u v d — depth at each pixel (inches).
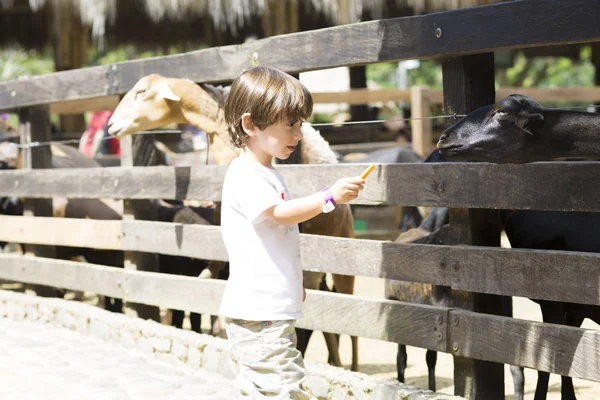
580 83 1476.4
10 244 526.6
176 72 276.4
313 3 540.4
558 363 181.9
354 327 227.0
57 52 631.2
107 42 813.9
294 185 239.6
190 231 274.5
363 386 207.2
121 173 300.4
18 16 755.4
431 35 203.5
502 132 173.3
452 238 209.8
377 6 519.8
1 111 376.5
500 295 205.2
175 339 261.4
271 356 158.4
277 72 161.0
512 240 225.8
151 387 233.6
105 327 290.2
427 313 208.5
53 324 319.3
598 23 171.9
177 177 278.4
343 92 557.9
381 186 218.5
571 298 181.0
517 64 1440.7
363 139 636.1
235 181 161.2
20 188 350.6
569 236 211.5
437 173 205.8
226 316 162.2
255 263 159.2
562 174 181.3
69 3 602.2
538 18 181.6
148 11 593.0
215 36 779.4
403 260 215.5
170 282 281.6
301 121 161.0
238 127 162.2
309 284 259.8
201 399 221.9
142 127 268.1
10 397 224.1
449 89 206.4
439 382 272.5
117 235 306.0
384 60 215.5
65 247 367.6
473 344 198.7
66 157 405.4
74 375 247.1
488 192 195.2
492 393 207.0
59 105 477.7
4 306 343.0
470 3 484.1
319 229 262.5
